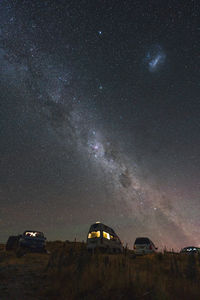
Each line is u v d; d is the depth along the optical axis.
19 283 5.99
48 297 5.06
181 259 11.33
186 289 5.64
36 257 11.51
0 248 18.09
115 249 16.14
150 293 4.96
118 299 4.71
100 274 5.91
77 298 4.85
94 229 15.51
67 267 6.85
